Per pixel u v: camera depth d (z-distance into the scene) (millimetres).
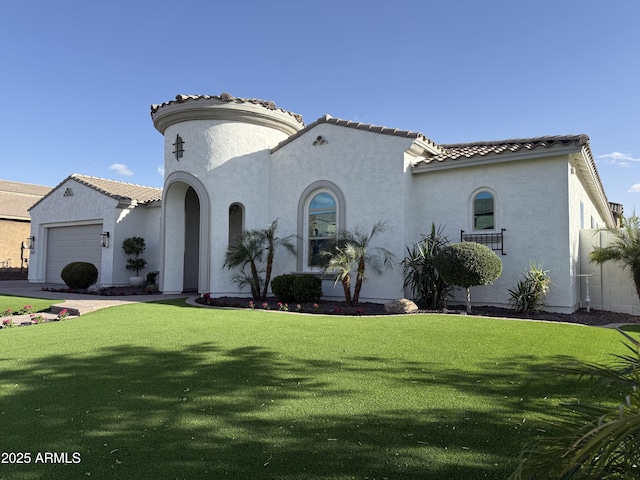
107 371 5824
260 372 5727
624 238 11461
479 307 12156
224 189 15438
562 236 11266
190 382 5328
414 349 6949
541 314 10938
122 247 19375
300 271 15039
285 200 15734
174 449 3545
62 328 8906
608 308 12211
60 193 21656
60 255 21953
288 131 17172
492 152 12055
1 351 6969
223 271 15344
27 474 3152
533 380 5332
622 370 2510
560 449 2088
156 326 9047
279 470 3203
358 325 9117
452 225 12961
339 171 14375
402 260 12828
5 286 20188
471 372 5695
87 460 3371
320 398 4742
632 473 1939
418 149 13508
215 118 15555
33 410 4430
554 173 11445
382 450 3516
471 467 3227
